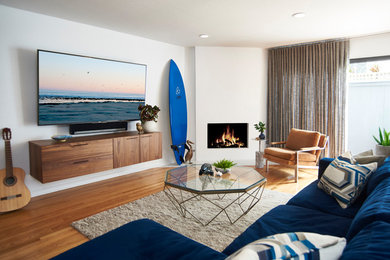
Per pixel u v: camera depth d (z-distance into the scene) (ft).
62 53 10.80
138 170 14.78
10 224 8.13
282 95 16.62
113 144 11.81
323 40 14.99
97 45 12.48
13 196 9.05
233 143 17.47
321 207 6.25
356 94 15.81
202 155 16.92
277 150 13.71
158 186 11.87
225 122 16.89
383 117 15.17
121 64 12.95
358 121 15.92
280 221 5.41
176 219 8.30
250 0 9.27
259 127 15.52
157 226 5.24
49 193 11.00
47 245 6.93
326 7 9.95
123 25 12.22
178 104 16.14
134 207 9.27
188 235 7.29
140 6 9.84
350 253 2.45
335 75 14.84
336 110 14.90
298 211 5.92
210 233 7.41
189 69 16.89
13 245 6.93
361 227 3.70
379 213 3.57
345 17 11.08
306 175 13.85
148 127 13.71
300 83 16.03
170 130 16.44
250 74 16.87
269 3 9.55
